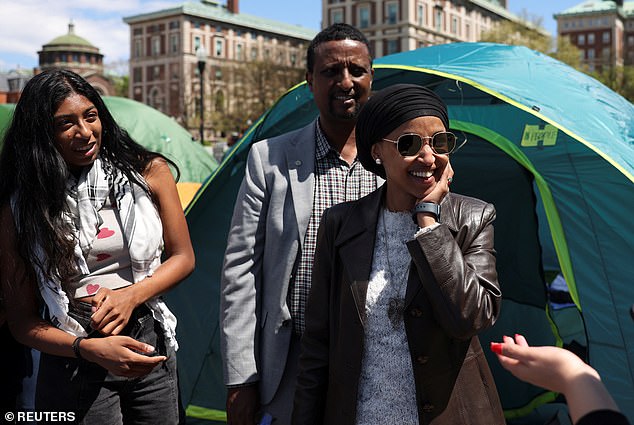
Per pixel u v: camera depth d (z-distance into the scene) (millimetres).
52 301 2070
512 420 3787
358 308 1787
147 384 2172
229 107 56938
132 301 2057
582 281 3361
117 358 1936
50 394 2107
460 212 1816
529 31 48031
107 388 2107
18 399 2492
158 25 71000
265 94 54031
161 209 2268
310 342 1974
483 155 4352
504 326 4289
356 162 2402
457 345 1762
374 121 1791
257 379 2348
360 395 1783
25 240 2031
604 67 56062
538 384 1281
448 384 1737
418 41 58938
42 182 2006
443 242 1656
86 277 2117
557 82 3479
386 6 58625
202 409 3783
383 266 1820
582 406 1155
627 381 3193
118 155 2193
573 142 3373
